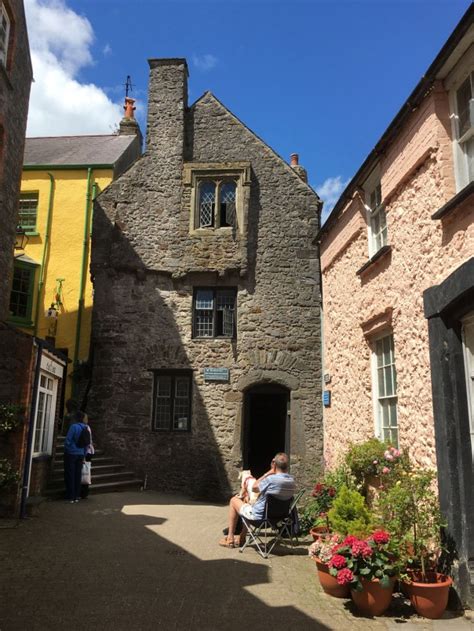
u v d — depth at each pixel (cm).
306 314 1313
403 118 686
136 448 1270
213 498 1202
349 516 582
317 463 1234
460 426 533
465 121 585
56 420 1074
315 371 1284
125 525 819
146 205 1378
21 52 1157
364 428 857
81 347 1592
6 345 853
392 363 771
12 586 532
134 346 1317
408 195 695
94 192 1702
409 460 643
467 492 517
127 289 1345
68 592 521
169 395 1302
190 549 695
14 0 1097
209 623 456
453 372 549
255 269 1341
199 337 1316
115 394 1296
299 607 500
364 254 884
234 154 1406
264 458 1523
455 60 576
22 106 1174
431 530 536
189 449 1257
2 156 1062
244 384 1281
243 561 650
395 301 725
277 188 1381
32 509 841
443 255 589
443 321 570
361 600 486
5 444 819
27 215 1711
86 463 1027
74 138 2041
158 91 1448
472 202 527
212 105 1446
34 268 1650
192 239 1347
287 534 750
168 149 1409
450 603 505
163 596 518
